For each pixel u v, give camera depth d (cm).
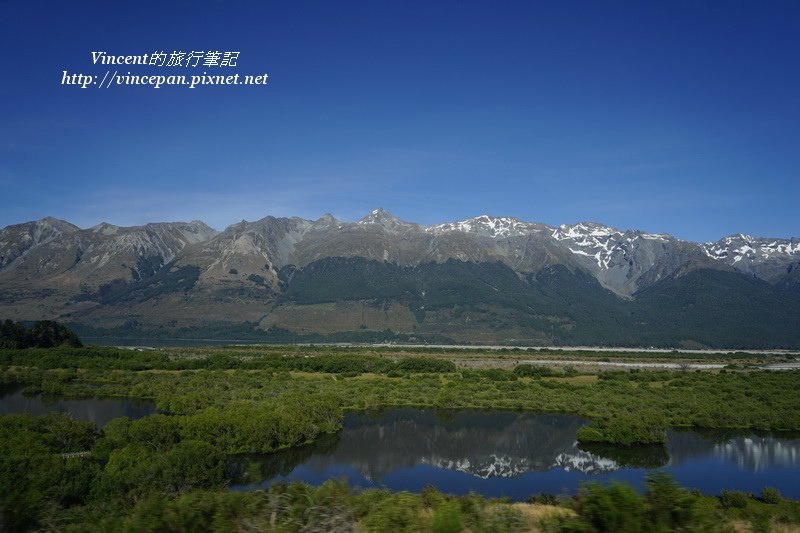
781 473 6544
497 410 10394
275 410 8119
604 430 8112
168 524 1959
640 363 18488
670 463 7038
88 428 5919
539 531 1956
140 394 10525
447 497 2716
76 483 3359
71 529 2066
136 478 3750
